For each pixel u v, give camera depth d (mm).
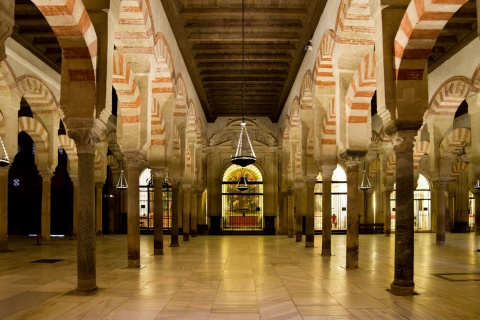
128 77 8734
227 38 12172
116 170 22031
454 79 12852
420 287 7012
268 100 19359
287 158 19328
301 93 13625
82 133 6352
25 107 18172
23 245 14648
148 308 5629
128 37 8531
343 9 8508
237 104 20094
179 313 5391
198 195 21109
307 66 12695
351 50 8984
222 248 13688
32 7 10430
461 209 21984
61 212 20938
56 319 5109
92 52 6316
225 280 7656
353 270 8836
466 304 5844
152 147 11633
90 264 6520
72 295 6387
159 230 11711
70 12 5676
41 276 8195
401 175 6578
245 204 22203
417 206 22547
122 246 14430
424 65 6527
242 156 10922
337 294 6480
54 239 17109
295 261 10289
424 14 5973
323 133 11281
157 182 11703
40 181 21016
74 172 16969
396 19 6715
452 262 10094
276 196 22000
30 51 12492
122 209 22156
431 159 14930
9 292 6664
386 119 6762
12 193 20938
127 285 7168
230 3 10594
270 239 17750
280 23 11695
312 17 10742
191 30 11773
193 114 16266
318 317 5219
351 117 9188
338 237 18688
